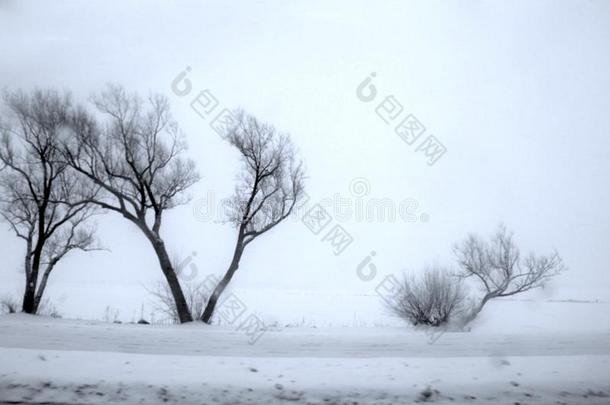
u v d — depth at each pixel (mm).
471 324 26766
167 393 8242
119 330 17188
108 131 24344
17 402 7930
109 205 24141
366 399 8328
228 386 8477
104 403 7957
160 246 24188
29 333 15125
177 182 25375
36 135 24500
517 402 8555
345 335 17500
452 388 8797
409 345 14672
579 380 9391
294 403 8133
